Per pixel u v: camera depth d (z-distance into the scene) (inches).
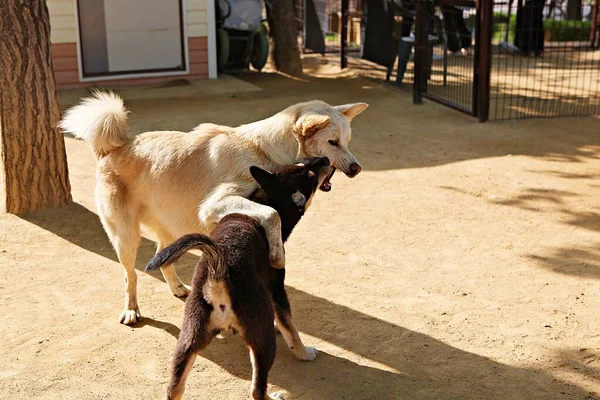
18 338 181.8
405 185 307.9
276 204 163.3
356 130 404.5
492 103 470.6
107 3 528.1
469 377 165.9
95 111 182.5
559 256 234.1
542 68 604.7
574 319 192.7
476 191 299.6
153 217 187.0
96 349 177.3
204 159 174.7
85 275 220.7
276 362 172.6
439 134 394.3
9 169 263.7
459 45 563.8
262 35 578.2
